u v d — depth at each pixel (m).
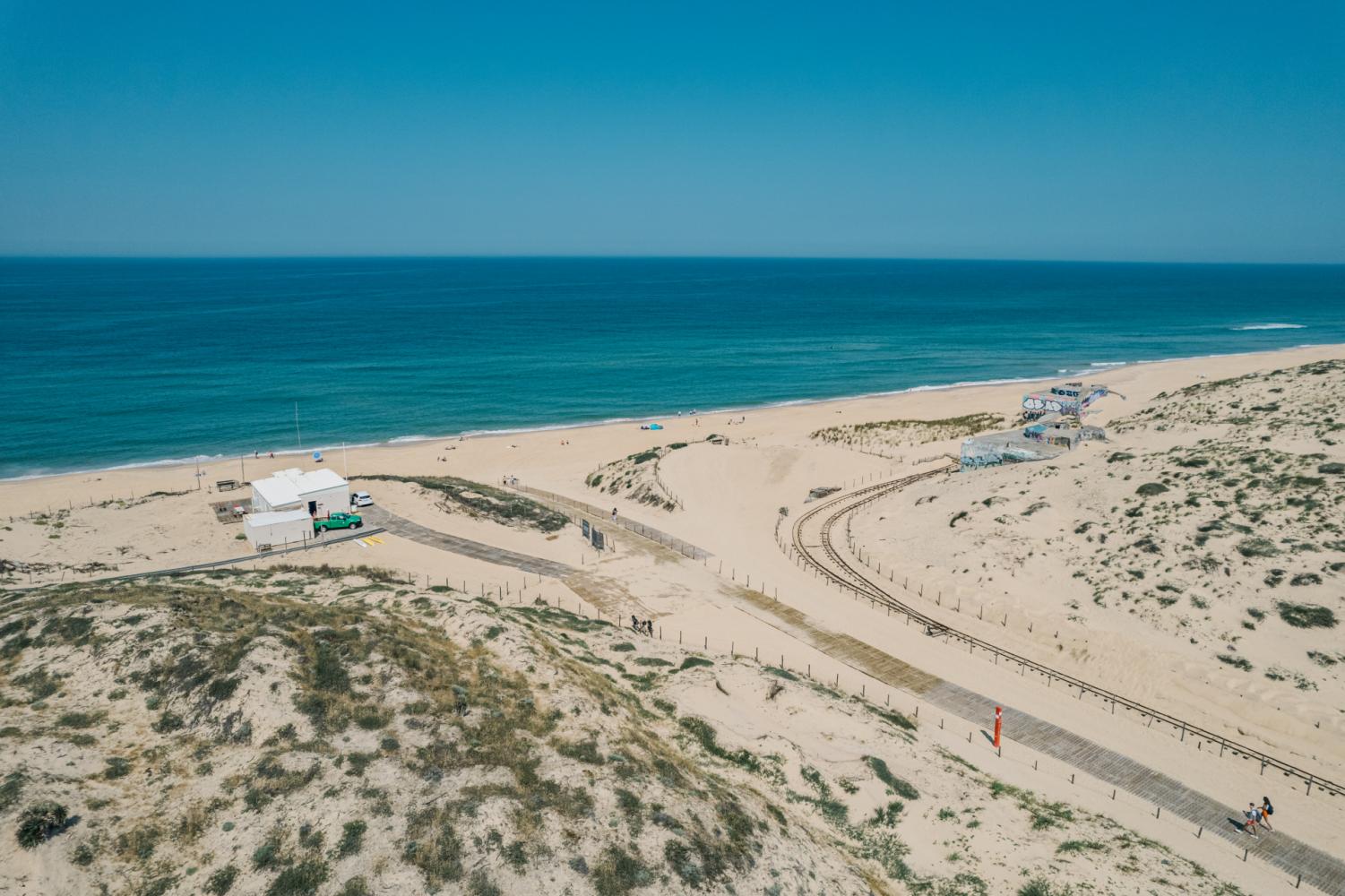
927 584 50.94
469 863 20.77
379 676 28.70
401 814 22.11
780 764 30.52
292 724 25.34
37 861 19.16
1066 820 29.34
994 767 33.44
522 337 184.75
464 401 120.38
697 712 33.59
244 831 21.31
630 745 28.11
